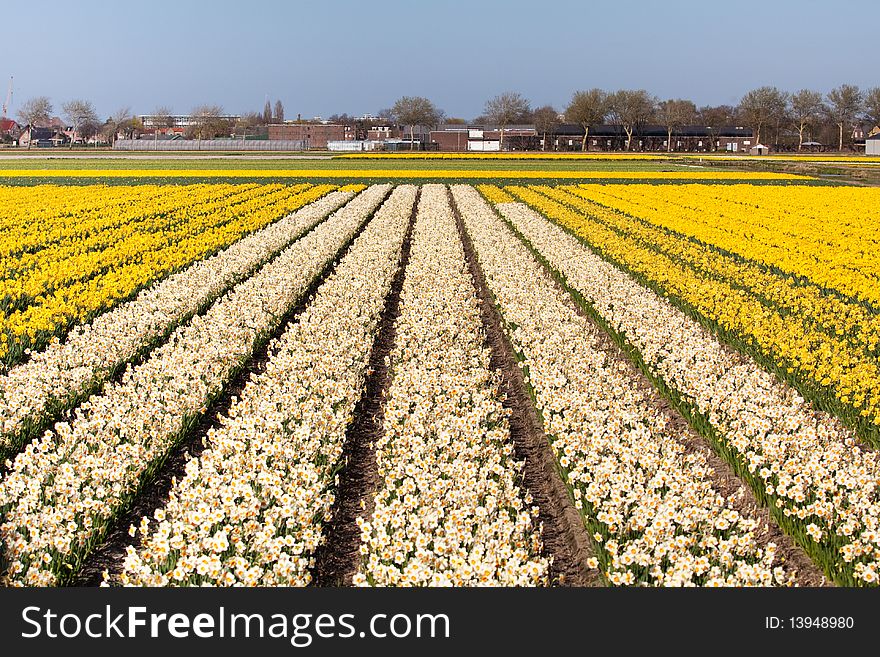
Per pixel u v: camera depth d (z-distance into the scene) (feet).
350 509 33.76
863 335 56.90
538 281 74.69
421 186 204.64
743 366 48.44
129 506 32.50
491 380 49.03
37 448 36.86
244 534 27.63
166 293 64.90
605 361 53.01
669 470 32.65
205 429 41.34
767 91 579.89
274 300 62.95
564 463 33.94
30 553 26.45
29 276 77.51
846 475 31.78
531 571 25.14
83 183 204.44
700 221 129.08
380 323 63.93
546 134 608.19
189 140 634.02
